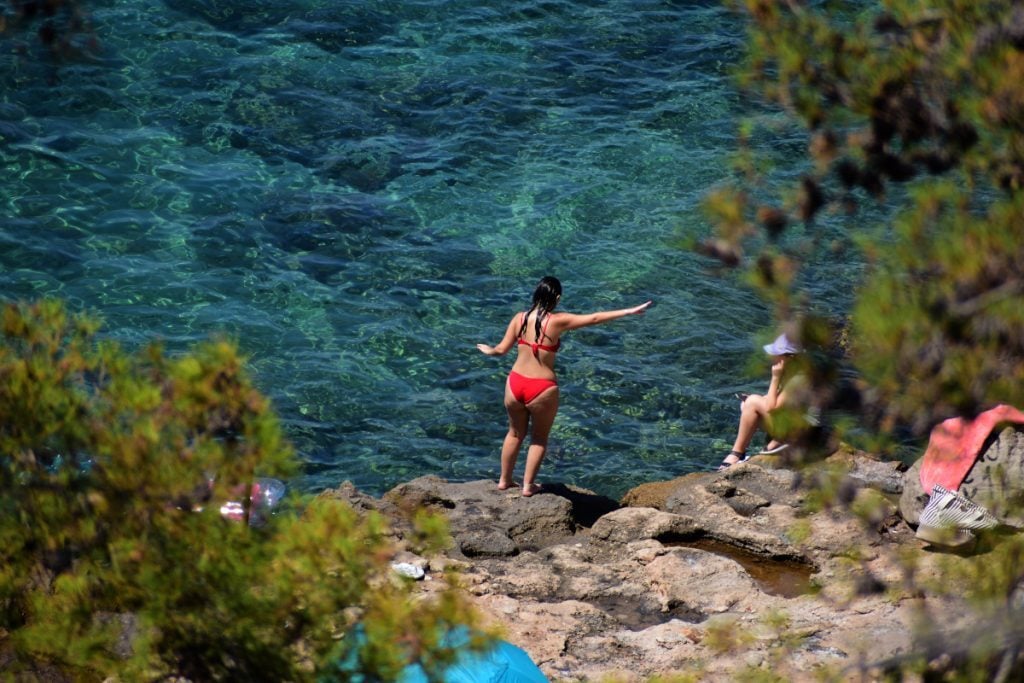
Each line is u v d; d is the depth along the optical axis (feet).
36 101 222.48
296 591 52.95
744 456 146.10
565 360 176.86
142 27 250.57
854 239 48.16
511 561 112.78
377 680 52.03
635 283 194.49
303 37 256.73
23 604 56.13
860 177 48.57
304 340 176.35
